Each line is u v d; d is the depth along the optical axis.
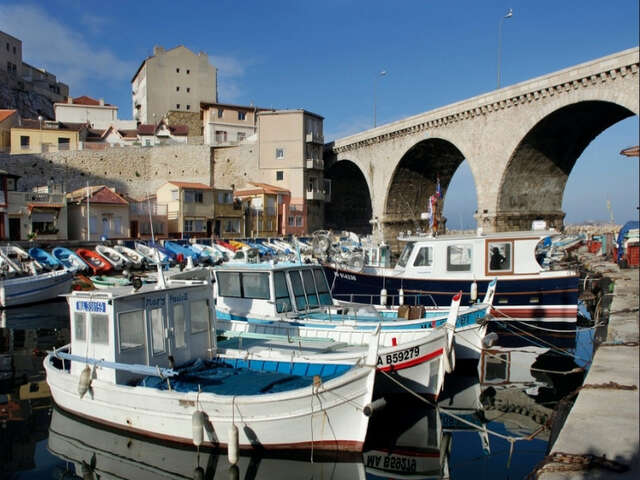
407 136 55.72
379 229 61.16
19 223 41.06
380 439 11.11
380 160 61.03
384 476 9.46
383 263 28.77
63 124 70.19
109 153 63.25
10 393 13.67
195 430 9.22
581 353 18.22
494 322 20.58
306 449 9.52
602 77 34.59
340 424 9.55
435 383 12.30
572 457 6.27
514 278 20.70
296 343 13.23
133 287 11.29
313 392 9.13
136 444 10.38
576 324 22.61
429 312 16.41
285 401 9.20
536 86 39.22
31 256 34.06
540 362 17.22
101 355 10.75
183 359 11.67
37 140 62.31
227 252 46.22
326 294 16.64
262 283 15.20
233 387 10.42
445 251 21.64
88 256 37.50
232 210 56.22
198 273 16.30
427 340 11.80
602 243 49.84
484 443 10.91
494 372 16.06
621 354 11.99
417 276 22.11
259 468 9.37
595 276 31.89
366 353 10.77
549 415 12.41
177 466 9.68
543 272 20.56
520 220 44.97
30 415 12.09
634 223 36.22
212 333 12.38
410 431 11.58
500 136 43.53
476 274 21.03
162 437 10.05
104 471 9.47
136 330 10.87
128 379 10.74
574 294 20.45
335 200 78.00
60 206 43.38
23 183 57.72
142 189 64.94
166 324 11.36
